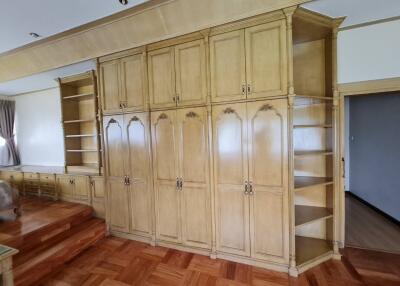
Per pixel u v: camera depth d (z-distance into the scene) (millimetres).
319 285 2309
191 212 2979
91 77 4164
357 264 2623
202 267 2678
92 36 3217
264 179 2555
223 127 2727
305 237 3084
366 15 2566
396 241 3117
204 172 2867
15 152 6062
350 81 2822
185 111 2934
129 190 3414
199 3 2518
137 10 2695
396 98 3645
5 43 3520
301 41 3000
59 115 5328
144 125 3217
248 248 2676
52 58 3803
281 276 2459
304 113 3059
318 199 3043
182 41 2898
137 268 2717
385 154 3967
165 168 3111
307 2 2270
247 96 2578
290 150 2418
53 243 3080
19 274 2379
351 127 5246
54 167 5289
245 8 2445
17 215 3625
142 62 3168
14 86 5109
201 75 2809
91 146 4801
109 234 3639
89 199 4191
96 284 2467
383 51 2691
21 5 2504
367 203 4551
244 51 2568
